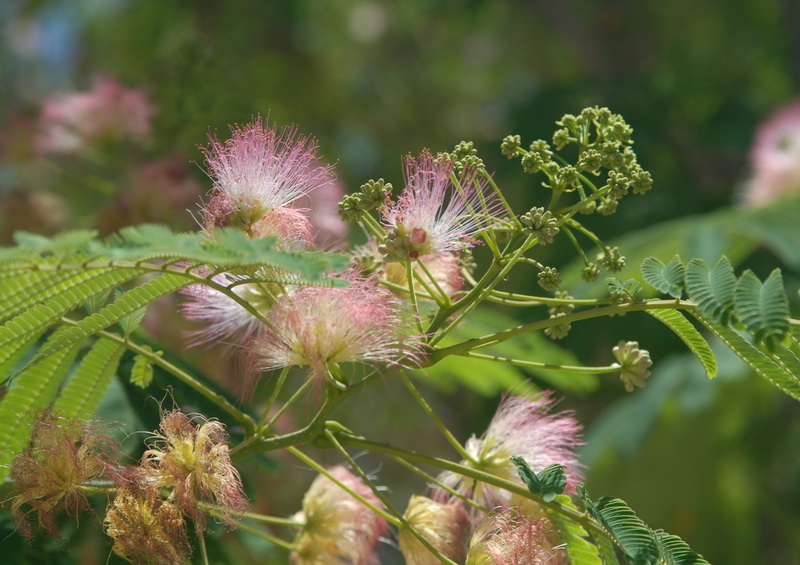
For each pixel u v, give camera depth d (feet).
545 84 35.42
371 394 34.40
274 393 10.95
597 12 40.52
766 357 10.06
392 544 13.17
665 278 10.14
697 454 29.89
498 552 10.43
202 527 10.02
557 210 10.90
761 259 27.91
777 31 41.63
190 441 10.14
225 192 10.93
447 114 45.73
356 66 46.19
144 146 22.62
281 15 40.91
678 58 38.55
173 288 10.28
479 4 46.01
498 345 15.92
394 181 39.99
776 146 26.68
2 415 10.93
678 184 32.94
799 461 34.45
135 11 39.58
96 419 10.82
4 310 8.92
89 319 10.25
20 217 21.44
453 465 10.44
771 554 34.83
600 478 29.19
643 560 9.23
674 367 28.14
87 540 10.81
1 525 10.66
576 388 16.57
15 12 45.65
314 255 8.26
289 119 37.65
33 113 23.13
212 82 23.30
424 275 11.88
